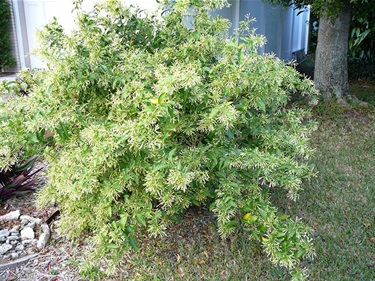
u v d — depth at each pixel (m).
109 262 2.12
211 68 2.45
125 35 2.90
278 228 2.11
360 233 2.82
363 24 6.11
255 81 2.26
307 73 9.26
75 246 2.61
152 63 2.41
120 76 2.39
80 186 2.14
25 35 8.98
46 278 2.31
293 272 2.04
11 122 2.27
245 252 2.60
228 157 2.22
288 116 2.89
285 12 10.55
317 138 4.85
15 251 2.54
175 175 1.96
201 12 2.89
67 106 2.30
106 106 2.45
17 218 2.93
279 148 2.63
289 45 11.55
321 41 6.25
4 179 3.18
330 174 3.81
